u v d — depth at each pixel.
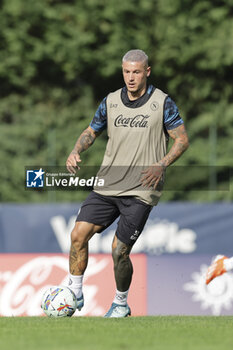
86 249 23.81
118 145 23.31
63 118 72.31
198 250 44.22
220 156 54.94
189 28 74.19
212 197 54.31
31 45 72.88
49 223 44.31
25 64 72.69
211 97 76.00
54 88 75.00
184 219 44.12
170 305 38.00
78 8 73.81
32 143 53.44
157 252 43.81
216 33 74.38
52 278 38.03
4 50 72.62
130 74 22.75
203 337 17.56
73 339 16.91
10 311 37.75
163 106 23.03
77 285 23.86
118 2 73.44
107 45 73.81
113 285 37.75
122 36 73.69
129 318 22.47
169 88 75.94
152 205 23.44
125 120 23.20
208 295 38.12
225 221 44.50
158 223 43.91
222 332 18.47
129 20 74.06
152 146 23.19
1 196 54.06
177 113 23.17
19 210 44.22
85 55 73.44
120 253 23.41
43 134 53.16
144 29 74.06
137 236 23.44
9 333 17.98
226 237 44.44
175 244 43.88
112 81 76.50
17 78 72.94
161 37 74.19
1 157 53.94
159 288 38.06
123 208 23.41
